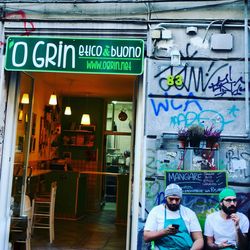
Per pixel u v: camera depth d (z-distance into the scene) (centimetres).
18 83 451
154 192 390
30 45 413
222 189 383
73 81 742
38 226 639
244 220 354
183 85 402
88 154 929
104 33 416
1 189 427
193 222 352
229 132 391
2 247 425
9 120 438
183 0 405
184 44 406
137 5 418
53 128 877
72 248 540
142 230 384
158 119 399
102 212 877
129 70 402
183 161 391
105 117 954
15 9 431
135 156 413
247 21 398
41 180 745
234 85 397
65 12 427
